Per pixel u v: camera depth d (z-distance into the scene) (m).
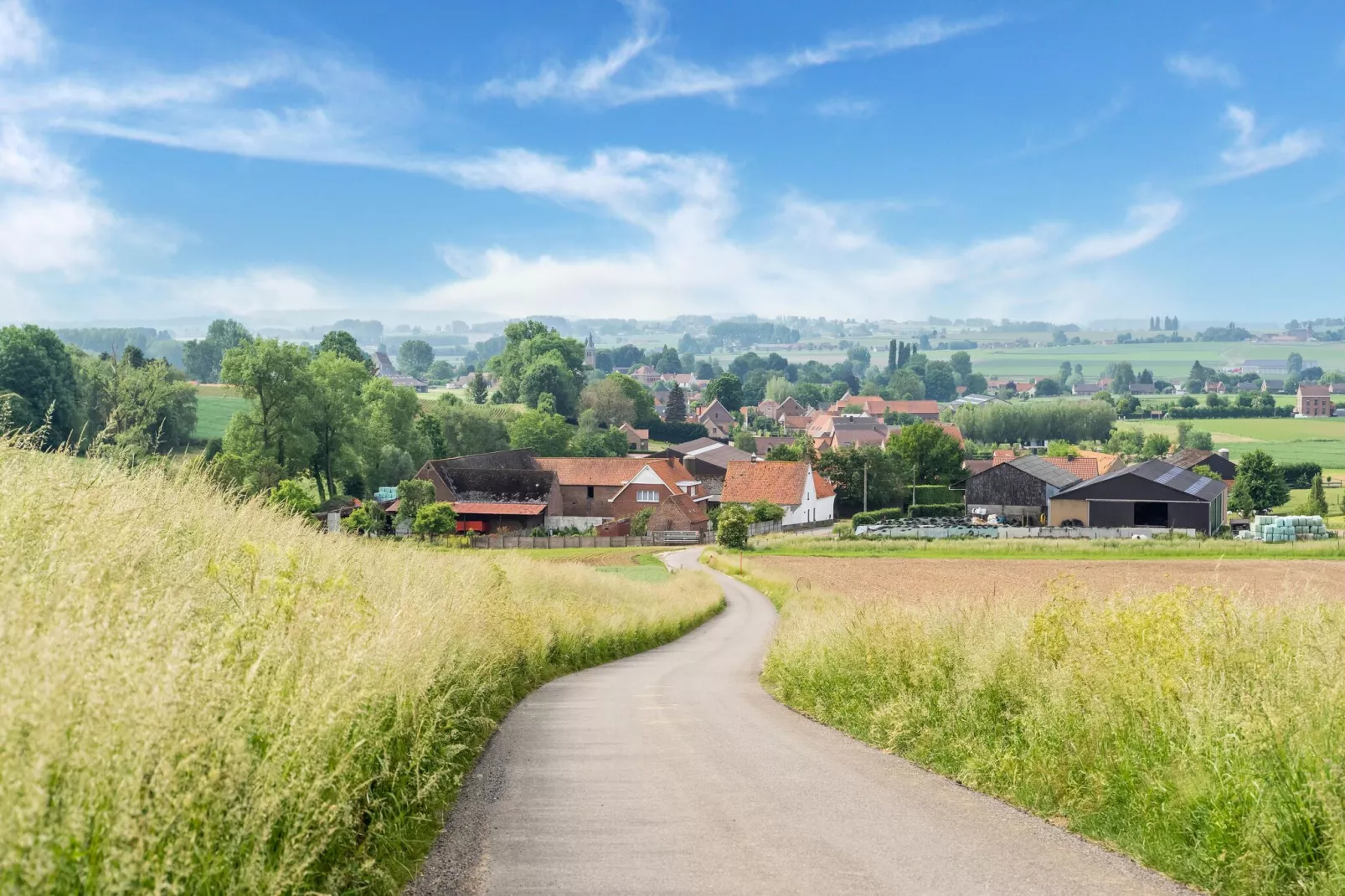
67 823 3.53
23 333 65.31
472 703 10.54
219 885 4.16
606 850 6.55
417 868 6.12
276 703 5.10
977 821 7.50
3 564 5.61
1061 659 10.00
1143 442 187.38
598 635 23.00
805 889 5.77
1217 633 9.03
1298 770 6.26
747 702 15.16
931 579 47.47
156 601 5.54
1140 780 7.44
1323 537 68.06
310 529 14.70
